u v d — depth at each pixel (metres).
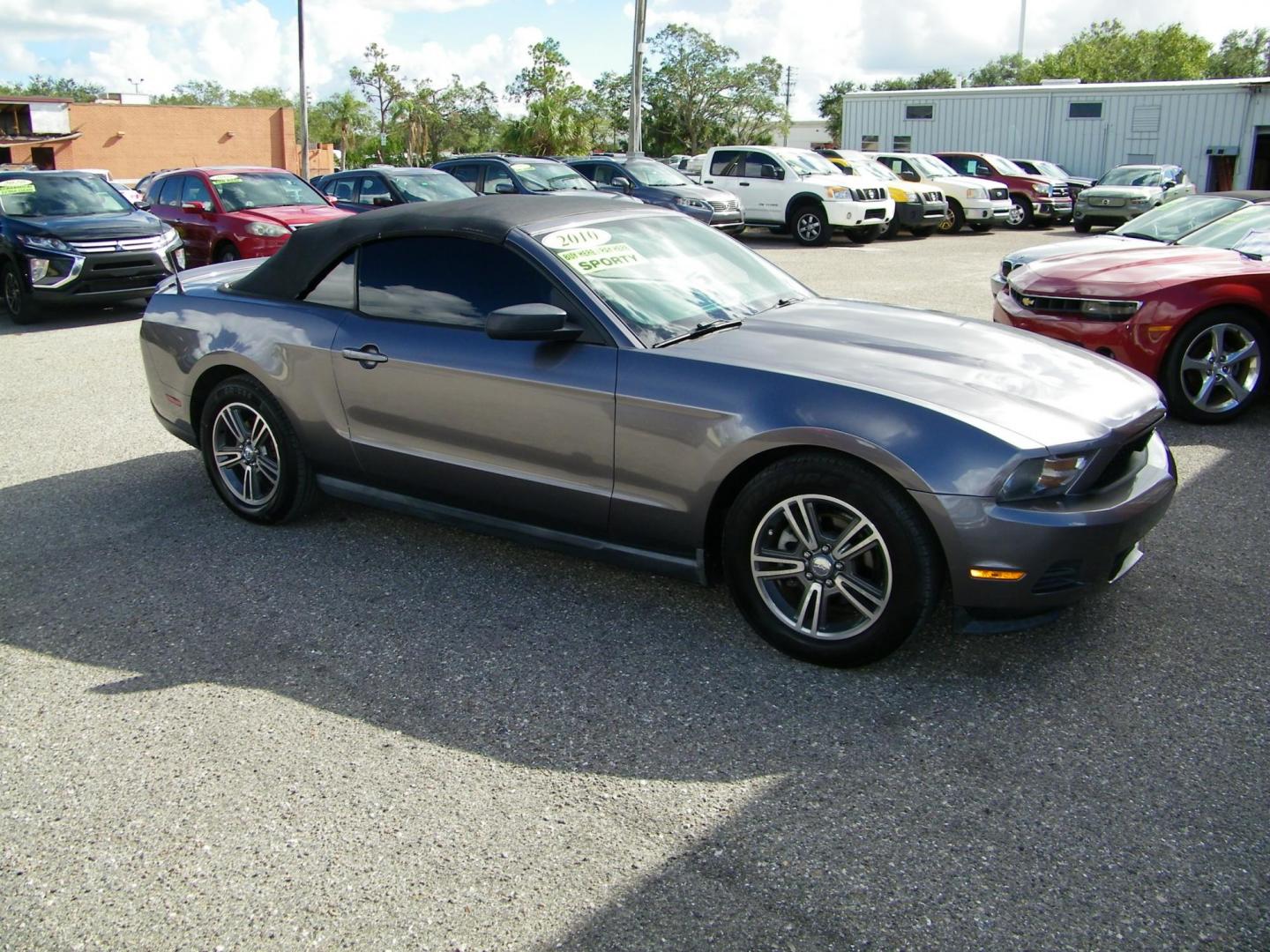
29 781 2.80
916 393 3.14
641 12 22.67
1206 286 6.00
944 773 2.75
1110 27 71.44
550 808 2.64
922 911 2.25
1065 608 3.13
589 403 3.50
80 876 2.43
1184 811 2.57
